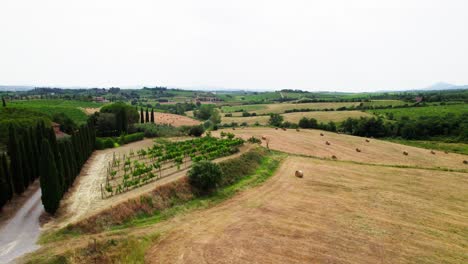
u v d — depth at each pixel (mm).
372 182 38875
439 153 64500
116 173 38000
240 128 81250
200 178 31844
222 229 24359
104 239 20734
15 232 21375
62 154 30203
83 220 22781
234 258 20031
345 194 33844
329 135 74875
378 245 22438
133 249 20469
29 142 33469
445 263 20391
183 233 23531
